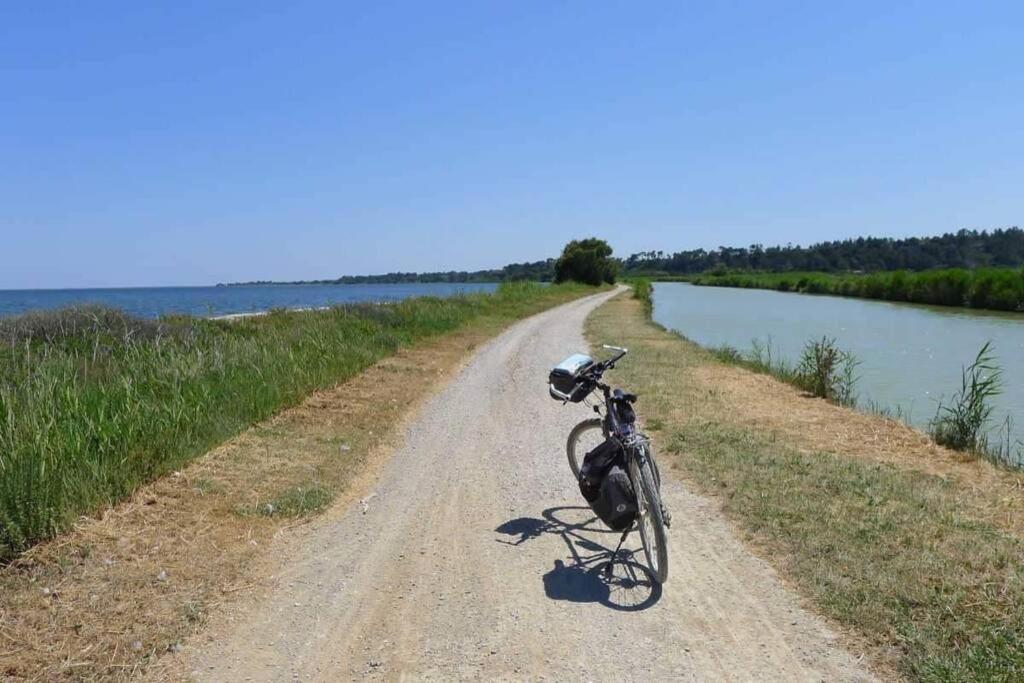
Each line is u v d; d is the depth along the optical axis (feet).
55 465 17.93
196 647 12.82
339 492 21.44
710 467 22.70
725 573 15.56
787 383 42.96
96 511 17.81
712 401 33.83
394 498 21.11
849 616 13.29
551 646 12.90
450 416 32.30
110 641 12.66
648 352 54.54
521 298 125.49
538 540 17.85
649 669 12.12
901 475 21.83
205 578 15.29
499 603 14.55
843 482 20.80
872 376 53.88
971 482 21.49
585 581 15.49
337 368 38.68
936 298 159.43
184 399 26.23
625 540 17.78
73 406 22.26
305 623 13.79
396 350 51.21
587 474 16.48
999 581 14.24
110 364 30.19
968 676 11.19
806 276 260.62
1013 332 89.15
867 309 142.20
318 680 11.94
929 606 13.39
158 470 20.71
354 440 26.99
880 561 15.38
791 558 15.81
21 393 22.75
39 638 12.56
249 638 13.21
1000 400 44.16
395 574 15.94
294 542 17.67
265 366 34.17
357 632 13.46
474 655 12.65
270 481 21.58
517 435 28.73
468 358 52.11
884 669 11.82
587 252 236.43
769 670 11.97
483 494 21.43
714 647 12.73
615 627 13.51
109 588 14.40
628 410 16.53
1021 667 11.29
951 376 53.67
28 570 14.73
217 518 18.54
